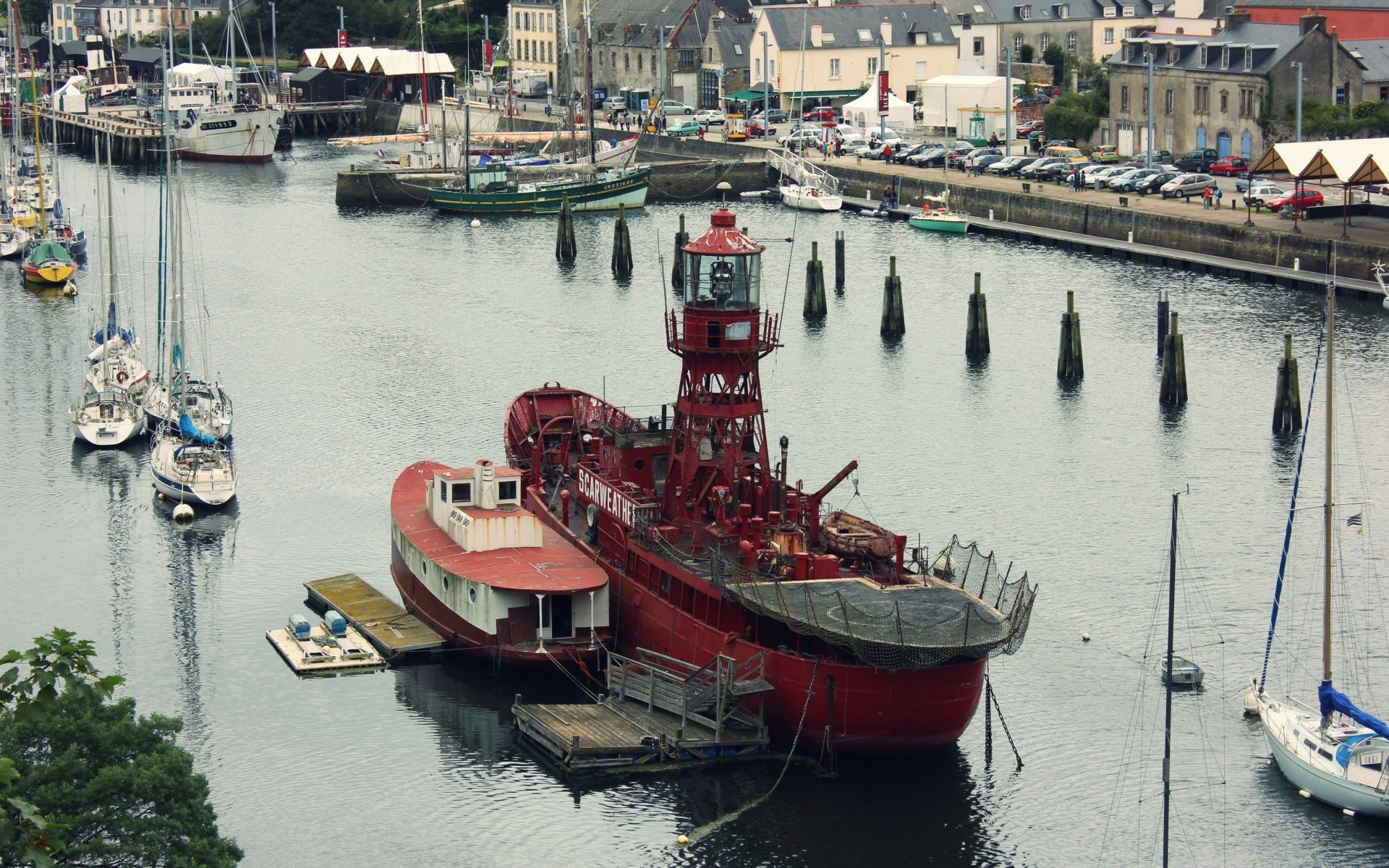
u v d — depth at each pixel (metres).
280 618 75.00
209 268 151.12
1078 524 85.12
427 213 186.12
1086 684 67.81
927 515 86.19
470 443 98.00
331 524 85.75
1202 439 99.69
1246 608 74.94
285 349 121.00
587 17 196.00
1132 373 114.75
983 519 85.69
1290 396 100.00
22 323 130.88
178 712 66.19
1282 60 172.25
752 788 59.97
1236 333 124.12
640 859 56.44
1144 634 72.31
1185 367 108.56
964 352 121.38
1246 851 56.62
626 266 150.75
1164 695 66.94
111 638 72.94
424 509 76.31
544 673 67.62
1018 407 106.81
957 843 57.31
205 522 86.50
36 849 31.39
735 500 68.62
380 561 81.00
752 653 61.47
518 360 117.31
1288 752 60.03
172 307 100.75
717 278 67.81
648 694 63.97
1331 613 70.56
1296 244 141.25
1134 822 58.44
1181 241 152.25
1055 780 60.94
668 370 114.75
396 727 64.88
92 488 92.19
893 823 58.28
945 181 180.62
